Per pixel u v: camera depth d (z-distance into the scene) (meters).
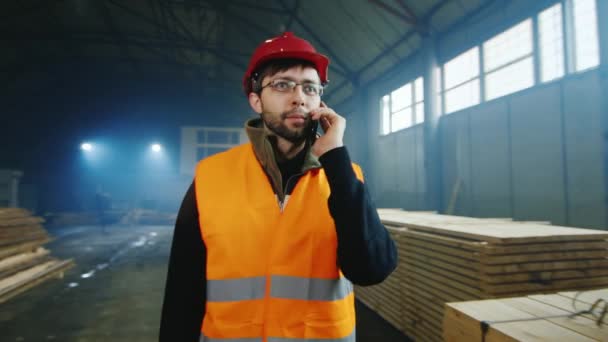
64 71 17.52
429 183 8.66
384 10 9.02
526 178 6.25
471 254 2.57
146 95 20.77
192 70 18.23
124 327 4.03
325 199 0.97
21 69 15.55
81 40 14.46
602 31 4.99
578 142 5.32
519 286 2.40
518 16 6.44
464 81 7.90
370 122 12.21
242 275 0.89
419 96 9.64
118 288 5.64
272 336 0.86
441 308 2.93
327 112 0.93
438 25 8.38
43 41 14.56
